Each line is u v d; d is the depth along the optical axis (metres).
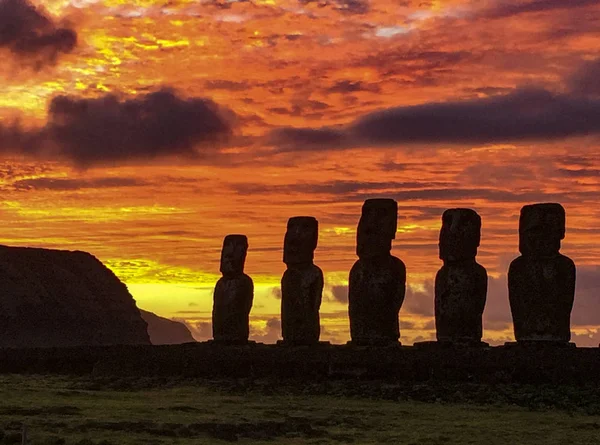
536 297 50.31
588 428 39.16
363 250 54.56
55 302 130.12
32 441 34.50
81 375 58.53
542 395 44.84
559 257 50.56
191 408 43.19
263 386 50.12
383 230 54.38
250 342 60.38
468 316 52.22
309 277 56.88
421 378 49.03
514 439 37.06
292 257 57.28
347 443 36.19
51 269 135.25
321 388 48.75
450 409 43.44
